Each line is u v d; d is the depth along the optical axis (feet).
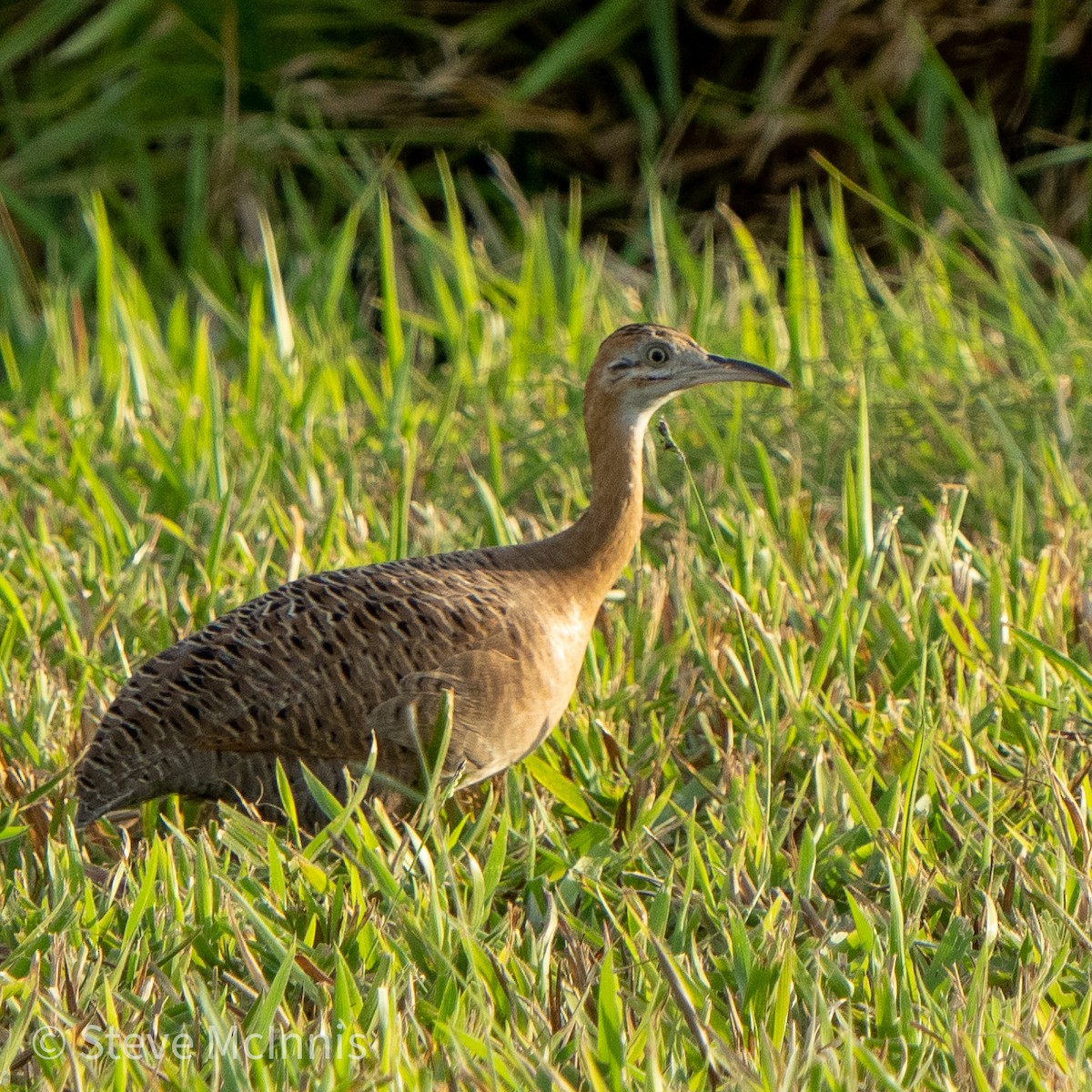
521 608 27.68
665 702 30.94
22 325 54.29
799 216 48.37
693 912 23.71
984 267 58.13
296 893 24.53
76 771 26.96
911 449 42.14
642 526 38.32
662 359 29.45
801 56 60.44
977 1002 21.02
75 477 40.55
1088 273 50.65
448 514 39.27
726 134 61.46
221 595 33.94
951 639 31.30
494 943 23.04
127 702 26.61
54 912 23.03
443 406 43.57
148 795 26.61
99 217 49.93
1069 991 22.36
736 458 39.88
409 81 63.00
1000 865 24.91
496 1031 20.03
